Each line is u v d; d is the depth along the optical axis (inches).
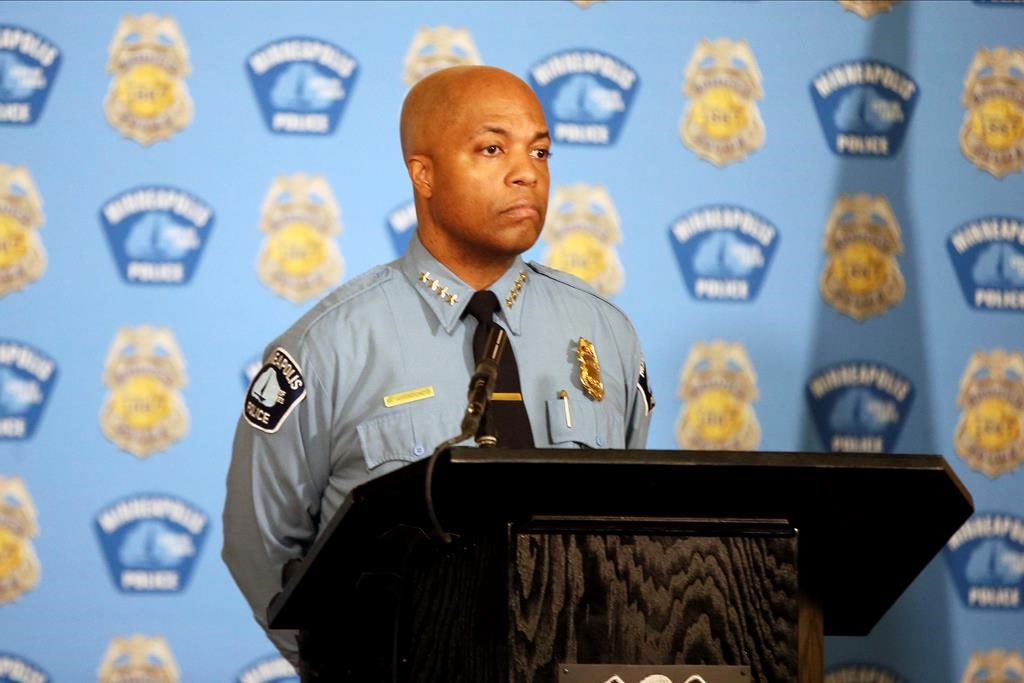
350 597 243.9
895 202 473.7
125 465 442.0
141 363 445.1
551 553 196.2
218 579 442.0
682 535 199.0
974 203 476.1
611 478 190.2
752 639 197.9
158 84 451.8
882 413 468.4
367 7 459.8
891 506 205.6
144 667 437.4
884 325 470.9
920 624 466.3
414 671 221.0
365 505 203.6
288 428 300.5
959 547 468.4
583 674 193.9
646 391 326.3
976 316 473.7
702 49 471.5
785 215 470.0
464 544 207.5
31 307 442.9
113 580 438.6
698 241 467.2
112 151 449.1
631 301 463.8
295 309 451.2
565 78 466.3
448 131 298.5
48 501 438.6
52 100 448.1
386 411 297.1
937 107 476.7
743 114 471.2
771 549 200.2
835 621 255.1
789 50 474.3
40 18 449.7
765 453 191.3
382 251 455.8
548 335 309.9
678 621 197.0
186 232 449.4
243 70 454.6
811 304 468.8
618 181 465.7
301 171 454.6
